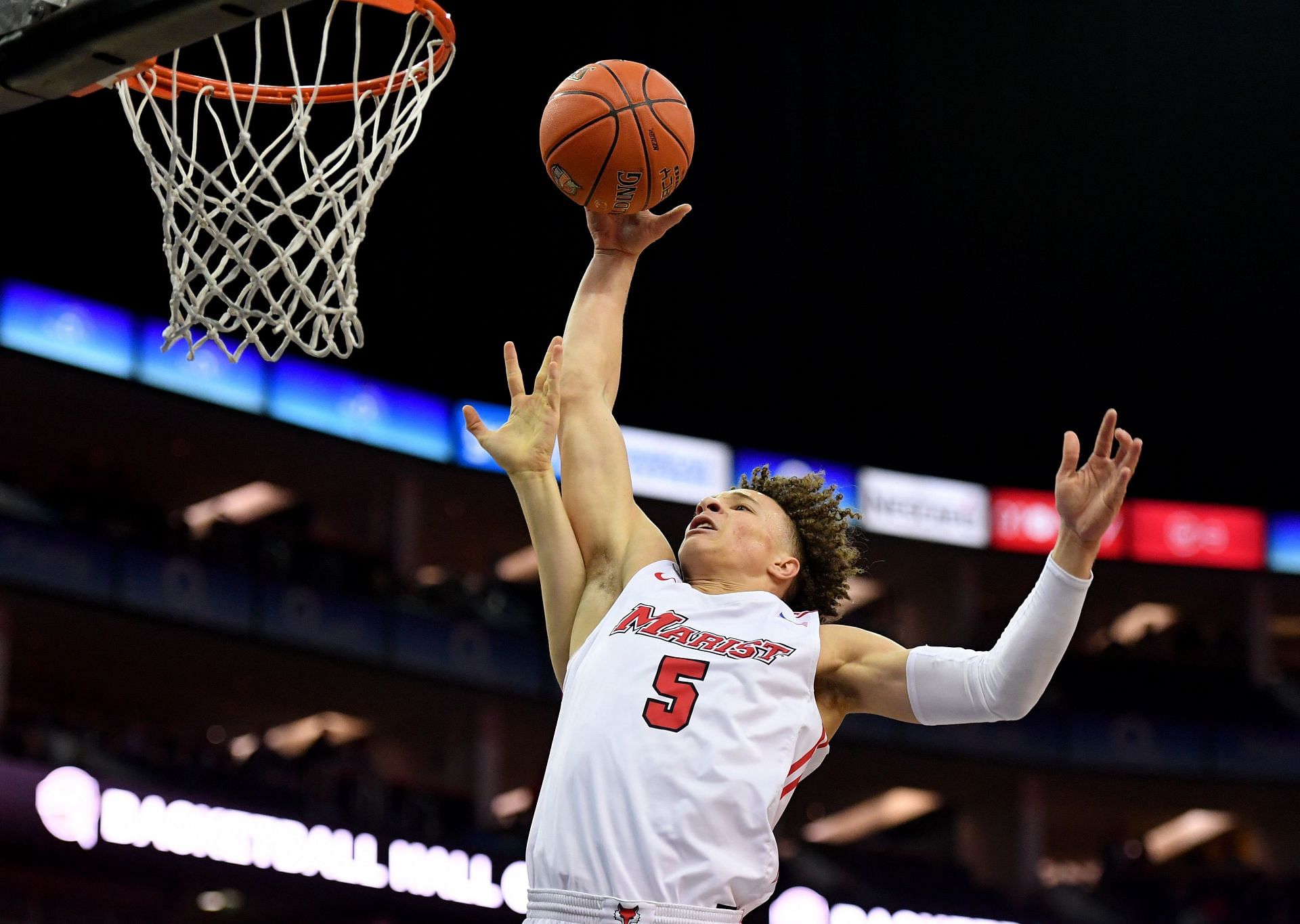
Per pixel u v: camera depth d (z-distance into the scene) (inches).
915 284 872.3
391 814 714.2
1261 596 954.7
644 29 785.6
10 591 634.2
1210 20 792.3
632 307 883.4
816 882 813.2
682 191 837.2
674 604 129.4
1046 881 884.0
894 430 940.6
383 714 826.2
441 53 188.1
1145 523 933.2
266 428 757.3
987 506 916.6
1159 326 886.4
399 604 767.7
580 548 140.9
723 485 862.5
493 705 806.5
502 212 805.2
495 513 885.2
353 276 179.8
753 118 829.2
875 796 941.2
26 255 752.3
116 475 807.1
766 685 122.2
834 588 142.8
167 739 708.7
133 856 604.1
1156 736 877.8
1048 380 916.0
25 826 568.7
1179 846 982.4
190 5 137.8
